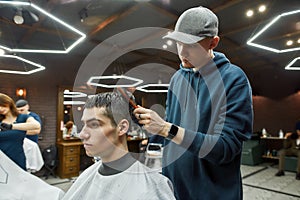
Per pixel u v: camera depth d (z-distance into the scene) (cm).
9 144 173
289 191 338
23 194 84
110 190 57
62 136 433
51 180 387
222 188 68
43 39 361
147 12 274
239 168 73
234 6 262
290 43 385
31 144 267
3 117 190
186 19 63
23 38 348
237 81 66
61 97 441
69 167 400
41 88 429
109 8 264
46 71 436
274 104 605
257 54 460
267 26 241
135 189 56
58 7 258
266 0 248
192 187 70
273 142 597
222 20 297
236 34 349
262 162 562
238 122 62
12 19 262
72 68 441
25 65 411
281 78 596
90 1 245
